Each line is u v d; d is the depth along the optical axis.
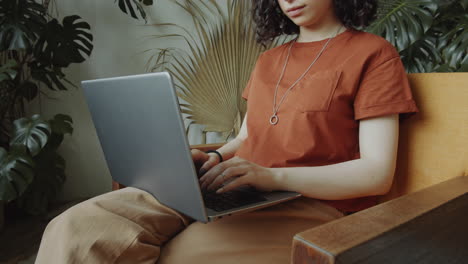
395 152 0.71
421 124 0.77
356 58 0.75
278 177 0.66
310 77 0.79
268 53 0.94
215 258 0.58
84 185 2.12
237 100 2.00
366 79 0.74
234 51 1.95
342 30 0.85
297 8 0.80
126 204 0.67
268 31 1.05
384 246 0.40
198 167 0.82
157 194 0.65
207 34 2.08
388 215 0.45
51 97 2.00
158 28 2.05
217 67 1.96
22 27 1.62
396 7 1.42
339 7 0.82
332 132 0.75
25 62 1.84
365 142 0.72
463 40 1.24
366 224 0.42
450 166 0.71
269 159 0.81
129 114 0.59
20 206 1.78
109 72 2.04
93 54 2.00
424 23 1.32
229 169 0.63
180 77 2.11
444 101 0.74
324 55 0.81
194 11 2.06
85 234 0.58
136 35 2.04
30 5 1.68
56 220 0.64
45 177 1.81
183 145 0.49
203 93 1.99
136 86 0.54
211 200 0.62
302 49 0.87
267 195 0.65
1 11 1.62
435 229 0.48
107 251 0.57
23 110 1.92
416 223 0.45
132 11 1.84
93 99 0.69
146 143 0.58
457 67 1.25
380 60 0.74
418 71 1.47
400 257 0.43
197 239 0.62
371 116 0.71
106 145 0.74
